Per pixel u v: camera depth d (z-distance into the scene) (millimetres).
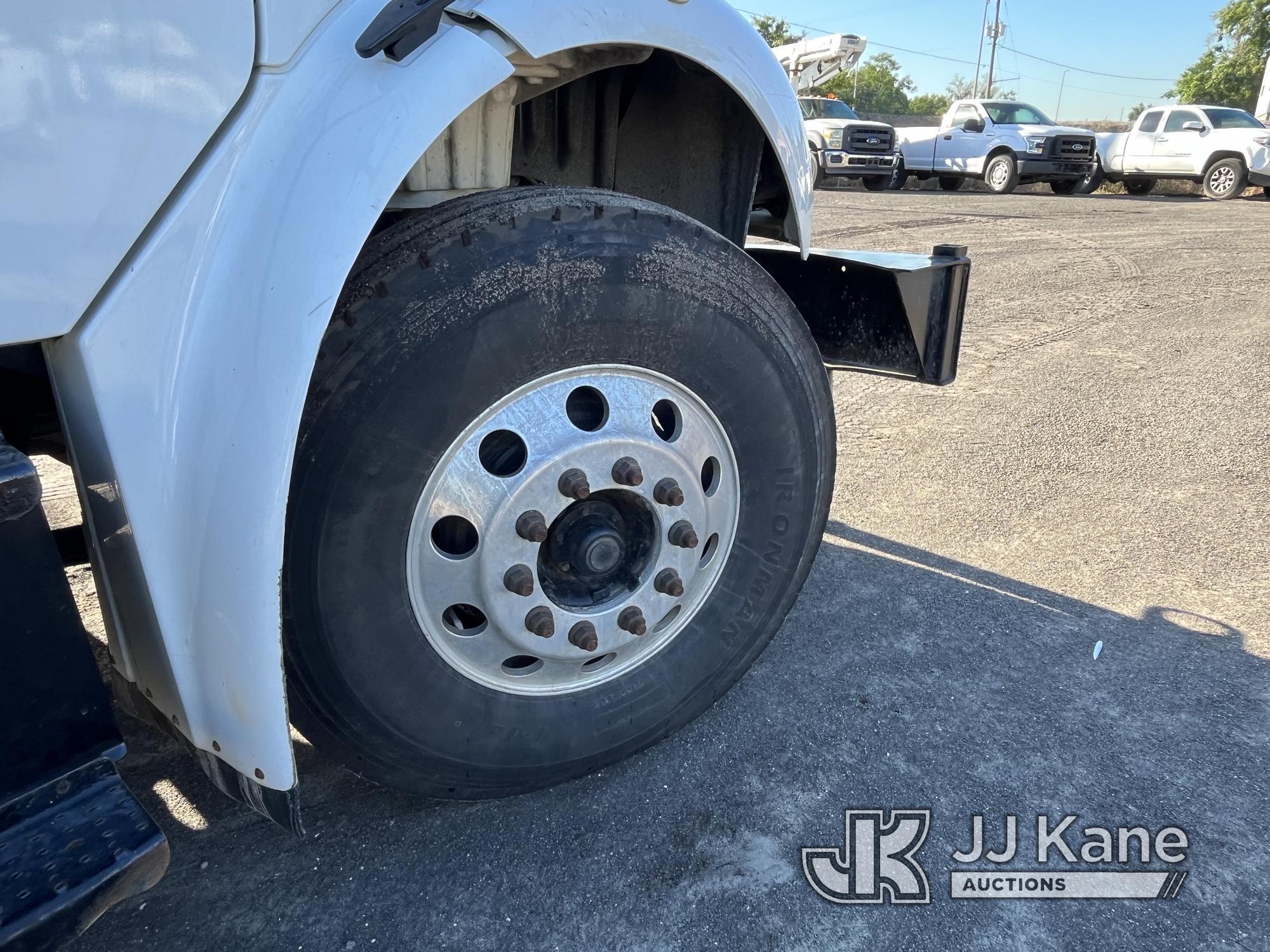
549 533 1794
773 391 1947
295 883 1813
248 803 1515
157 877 1257
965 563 3203
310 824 1966
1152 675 2547
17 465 1130
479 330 1531
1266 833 1987
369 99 1371
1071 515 3619
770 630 2232
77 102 1143
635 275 1666
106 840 1226
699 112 2131
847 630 2750
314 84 1359
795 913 1769
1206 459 4219
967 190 20109
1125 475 4023
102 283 1226
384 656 1623
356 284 1483
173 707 1492
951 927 1746
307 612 1510
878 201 16109
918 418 4801
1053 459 4203
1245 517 3604
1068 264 9570
